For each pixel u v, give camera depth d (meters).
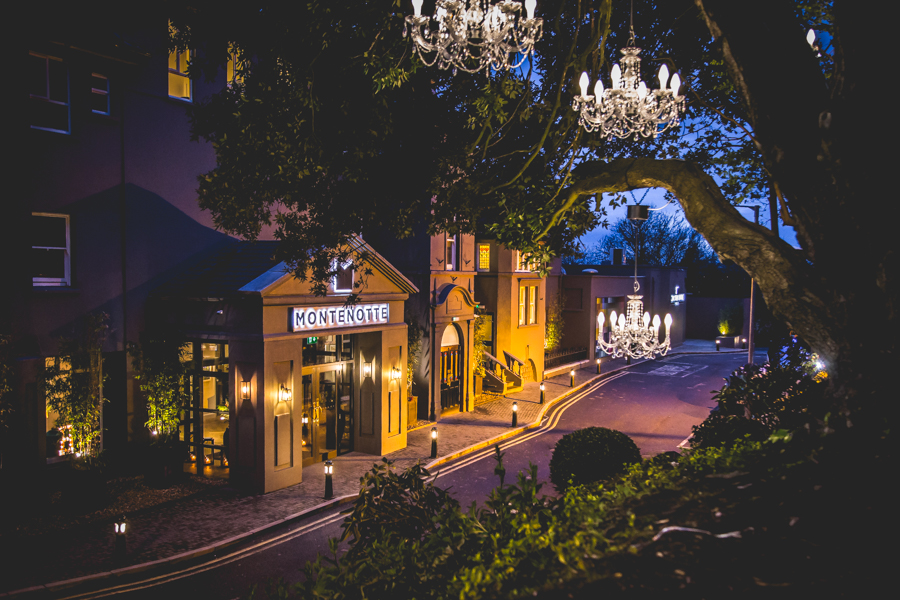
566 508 3.28
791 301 3.77
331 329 14.68
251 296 12.98
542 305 28.59
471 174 7.99
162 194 14.68
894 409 3.13
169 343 13.71
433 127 8.27
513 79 7.06
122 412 13.87
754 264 4.05
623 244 58.50
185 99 15.12
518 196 6.96
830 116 3.42
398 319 16.92
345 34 6.91
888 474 2.72
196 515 11.70
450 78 8.29
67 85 12.73
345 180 8.40
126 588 8.88
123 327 13.95
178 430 14.21
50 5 12.03
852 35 3.34
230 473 13.42
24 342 11.99
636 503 3.13
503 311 26.09
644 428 19.72
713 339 48.62
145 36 14.09
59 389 11.91
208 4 7.24
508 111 8.11
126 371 13.90
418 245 20.22
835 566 2.26
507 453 16.73
